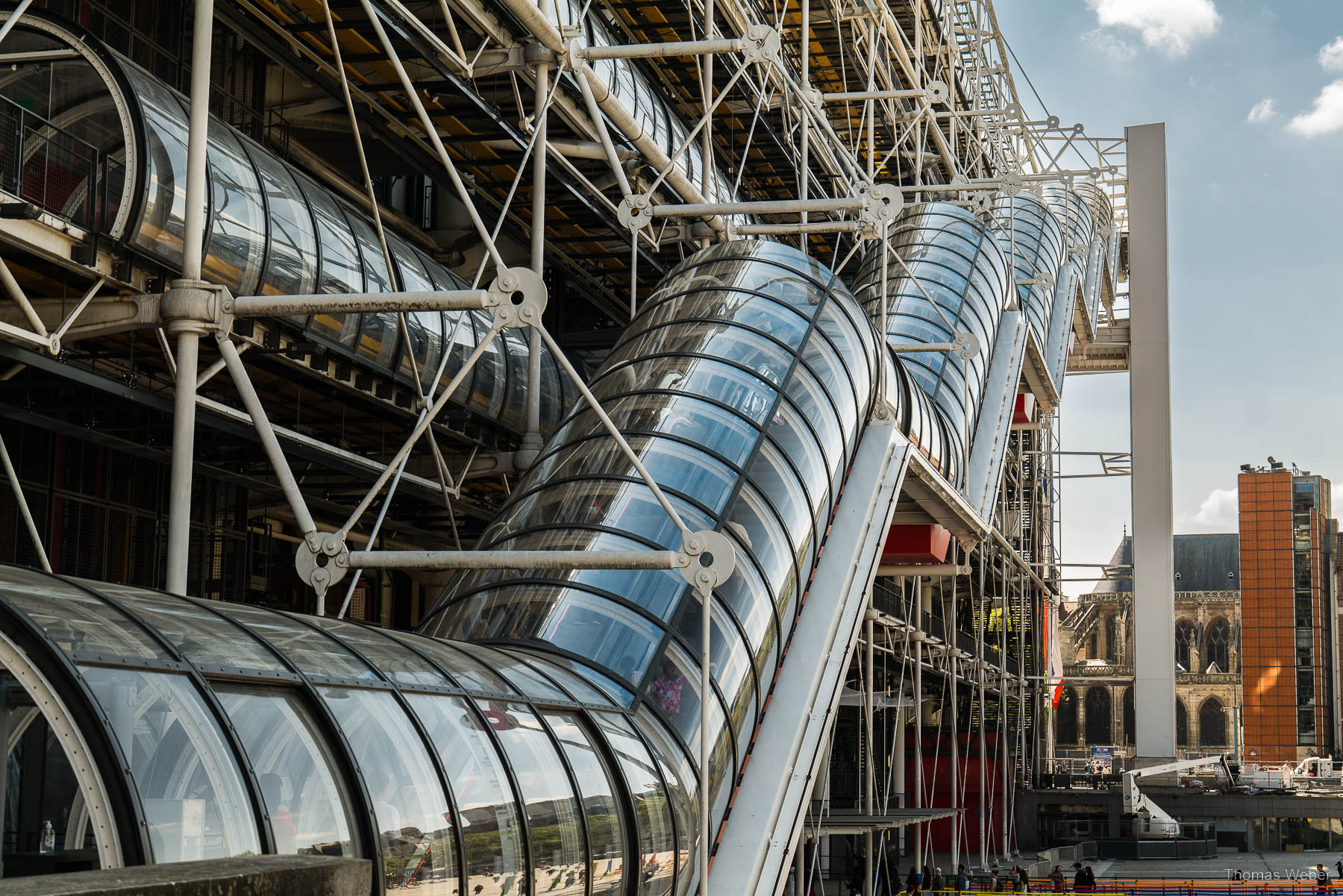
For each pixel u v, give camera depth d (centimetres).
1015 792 6328
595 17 2766
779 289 2200
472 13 2072
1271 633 11788
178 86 2244
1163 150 7825
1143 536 7481
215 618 935
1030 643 7119
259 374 2047
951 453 3338
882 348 2377
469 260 3247
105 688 734
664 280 2294
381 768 909
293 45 2211
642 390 1903
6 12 1505
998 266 4525
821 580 1944
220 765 773
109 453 2089
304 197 1938
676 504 1688
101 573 2061
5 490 1858
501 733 1091
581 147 2559
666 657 1505
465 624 1548
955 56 5253
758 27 2184
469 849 962
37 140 1502
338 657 992
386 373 2053
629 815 1239
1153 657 7319
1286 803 7038
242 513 2434
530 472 1841
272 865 384
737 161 4175
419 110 1478
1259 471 12056
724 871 1518
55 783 1358
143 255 1507
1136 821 6494
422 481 2083
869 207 2403
